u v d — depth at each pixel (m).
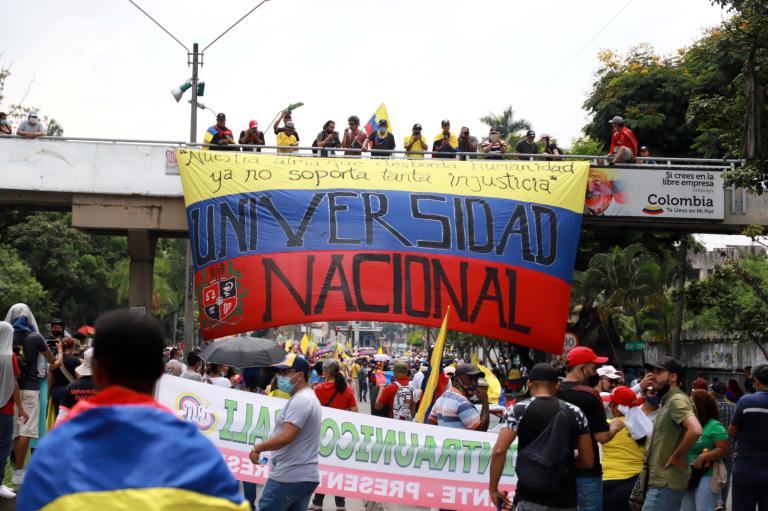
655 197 22.52
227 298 20.00
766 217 22.78
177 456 2.73
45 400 12.45
